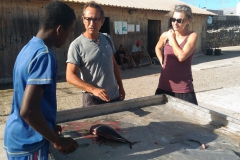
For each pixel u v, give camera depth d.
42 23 1.55
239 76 9.19
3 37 7.99
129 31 11.86
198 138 2.02
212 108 5.54
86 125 2.30
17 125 1.55
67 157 1.76
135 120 2.41
